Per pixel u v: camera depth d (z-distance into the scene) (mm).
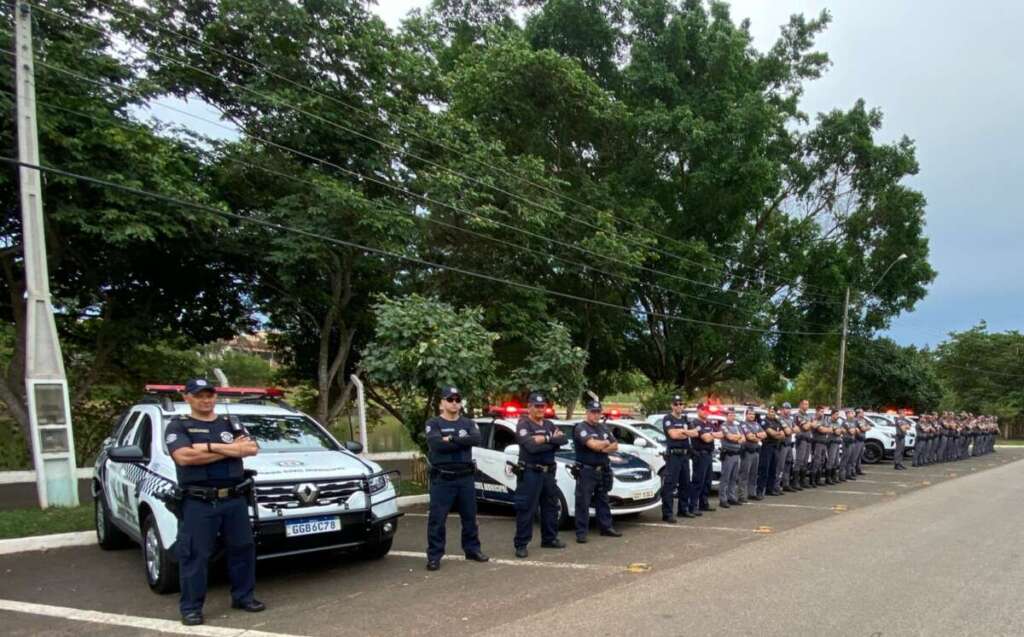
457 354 11383
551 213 17125
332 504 6191
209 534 5277
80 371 16266
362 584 6336
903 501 12414
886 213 27125
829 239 27562
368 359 11695
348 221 13750
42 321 9711
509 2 24109
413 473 13227
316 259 13719
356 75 14742
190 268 15078
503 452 10344
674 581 6453
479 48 22672
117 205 11711
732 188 21594
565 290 20312
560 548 8031
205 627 5113
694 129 20172
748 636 4902
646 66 21734
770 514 10820
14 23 10188
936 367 56219
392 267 16219
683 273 22016
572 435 10117
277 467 6223
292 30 13719
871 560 7363
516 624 5156
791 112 26297
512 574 6742
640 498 9633
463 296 17547
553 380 13820
